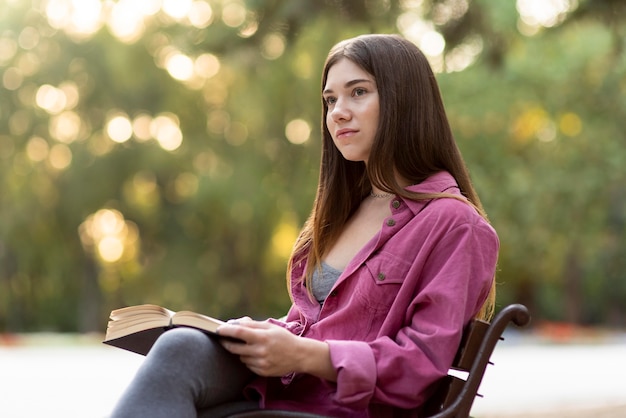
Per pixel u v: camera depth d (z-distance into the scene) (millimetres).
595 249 24641
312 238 2639
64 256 28234
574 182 20406
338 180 2621
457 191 2410
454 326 2199
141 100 25859
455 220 2301
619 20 6676
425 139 2443
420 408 2324
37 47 25734
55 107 26406
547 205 20797
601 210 21953
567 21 6844
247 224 25969
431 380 2164
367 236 2518
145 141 26391
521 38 7500
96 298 28984
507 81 18938
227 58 6918
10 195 26672
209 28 6941
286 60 16672
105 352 14109
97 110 26125
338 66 2469
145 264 28688
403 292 2285
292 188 23047
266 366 2105
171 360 2037
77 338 18609
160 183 27406
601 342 19391
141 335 2381
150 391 1992
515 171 20531
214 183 24500
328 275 2512
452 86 19062
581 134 20219
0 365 11203
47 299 30203
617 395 8023
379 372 2160
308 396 2336
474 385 2195
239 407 2160
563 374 10453
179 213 27562
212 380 2086
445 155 2488
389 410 2266
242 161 24219
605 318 34812
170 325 2223
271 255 27719
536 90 19281
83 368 10812
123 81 25312
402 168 2445
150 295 28984
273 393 2336
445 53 7188
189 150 26109
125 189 26984
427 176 2461
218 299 28172
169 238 27859
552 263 28703
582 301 33875
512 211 20859
